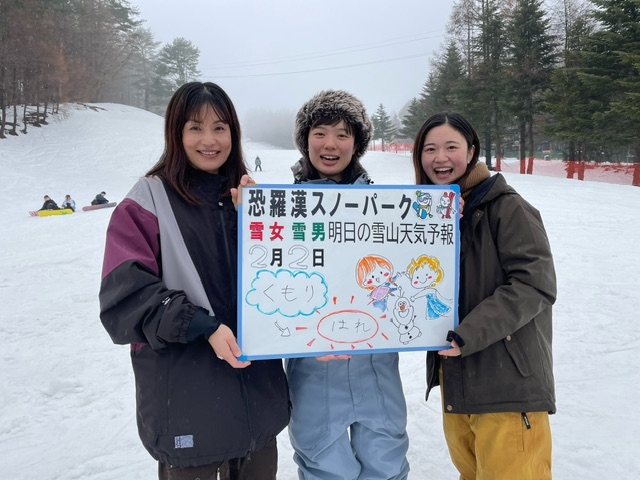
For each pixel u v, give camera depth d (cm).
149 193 182
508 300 186
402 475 223
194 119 183
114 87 6831
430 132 217
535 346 200
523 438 198
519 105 2880
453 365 209
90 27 5394
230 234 193
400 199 195
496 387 198
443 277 200
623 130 2438
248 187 183
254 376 191
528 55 2867
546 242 194
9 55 3300
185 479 180
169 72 6981
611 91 2497
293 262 187
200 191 189
